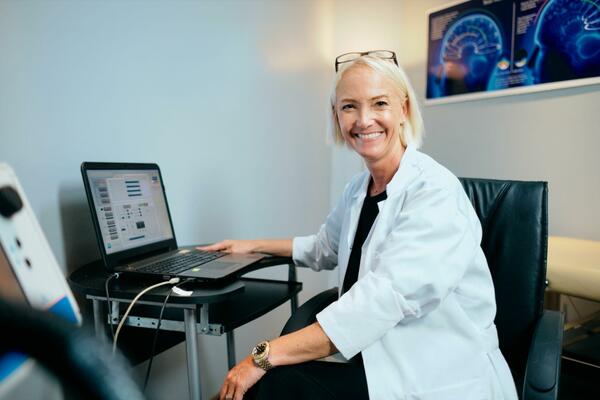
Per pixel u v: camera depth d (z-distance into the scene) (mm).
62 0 1089
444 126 2324
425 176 963
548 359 816
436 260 827
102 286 942
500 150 2084
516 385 1001
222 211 1693
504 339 1069
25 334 210
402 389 841
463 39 2188
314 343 816
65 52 1102
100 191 1055
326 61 2363
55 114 1081
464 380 870
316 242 1330
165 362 1414
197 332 924
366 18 2299
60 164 1099
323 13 2301
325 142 2402
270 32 1919
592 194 1777
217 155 1652
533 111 1946
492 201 1139
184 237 1513
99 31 1190
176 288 901
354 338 808
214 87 1621
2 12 957
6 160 975
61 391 227
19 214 398
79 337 223
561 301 1840
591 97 1755
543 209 1076
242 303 1106
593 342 1597
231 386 814
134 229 1147
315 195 2348
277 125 2010
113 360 230
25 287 372
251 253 1303
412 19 2434
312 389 830
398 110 1064
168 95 1426
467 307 954
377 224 988
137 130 1319
